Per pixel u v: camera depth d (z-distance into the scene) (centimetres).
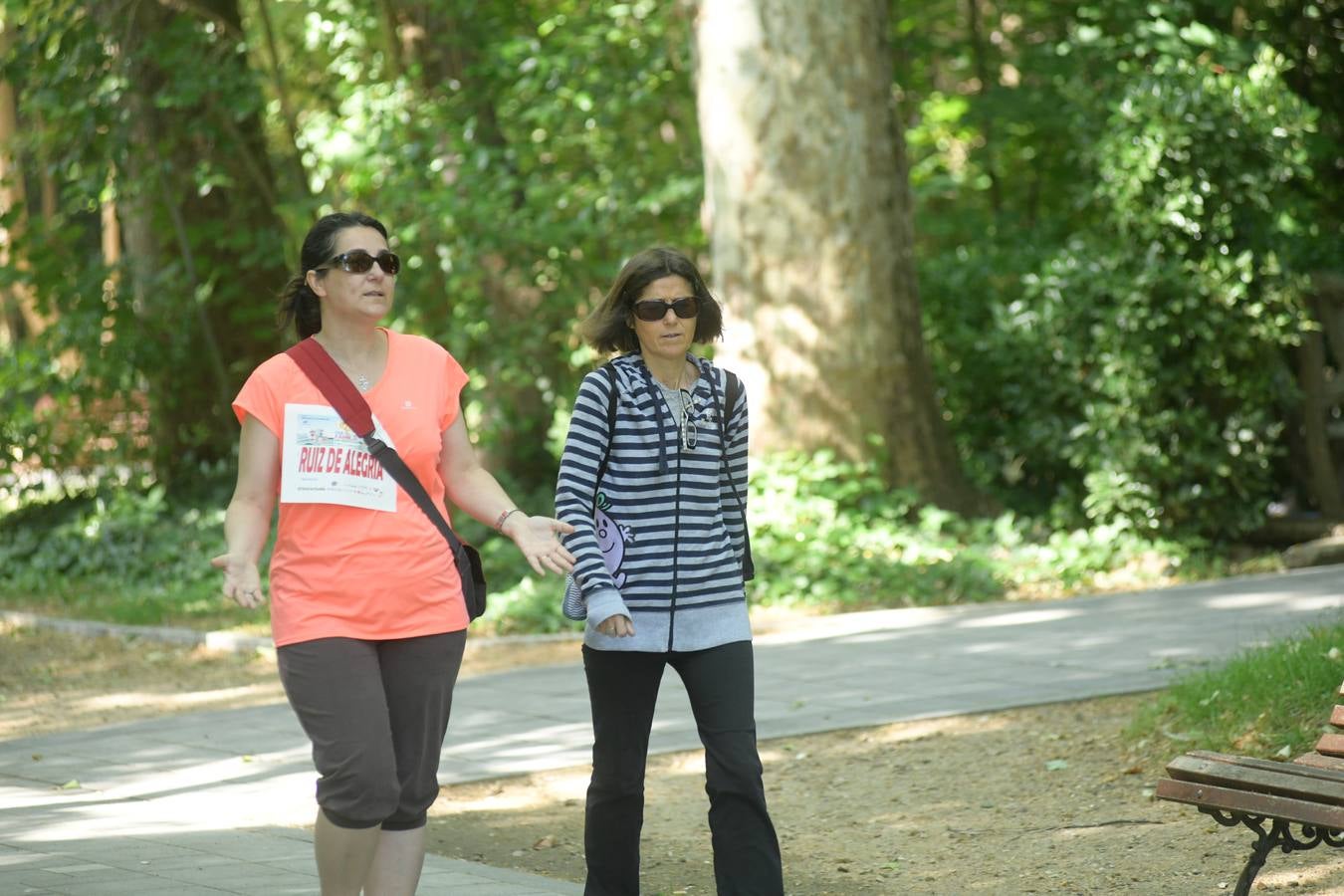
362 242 525
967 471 1888
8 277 2005
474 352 1964
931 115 2492
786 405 1731
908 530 1670
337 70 2061
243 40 2055
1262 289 1686
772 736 979
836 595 1502
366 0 2059
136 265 2069
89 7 1975
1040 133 2283
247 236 2067
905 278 1764
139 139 2052
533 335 1958
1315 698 832
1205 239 1700
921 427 1752
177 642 1472
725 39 1736
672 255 582
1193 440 1680
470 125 1894
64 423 2092
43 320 2156
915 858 722
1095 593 1536
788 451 1725
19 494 2077
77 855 708
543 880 671
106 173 1964
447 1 2059
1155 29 1888
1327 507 1761
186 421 2156
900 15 2484
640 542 568
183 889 637
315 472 513
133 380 2055
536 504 2097
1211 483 1697
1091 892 647
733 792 562
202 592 1719
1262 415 1688
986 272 1944
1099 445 1680
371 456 519
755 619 1446
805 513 1627
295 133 2059
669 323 572
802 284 1725
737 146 1738
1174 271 1650
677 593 568
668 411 574
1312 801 521
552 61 1980
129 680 1330
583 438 567
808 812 823
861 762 918
